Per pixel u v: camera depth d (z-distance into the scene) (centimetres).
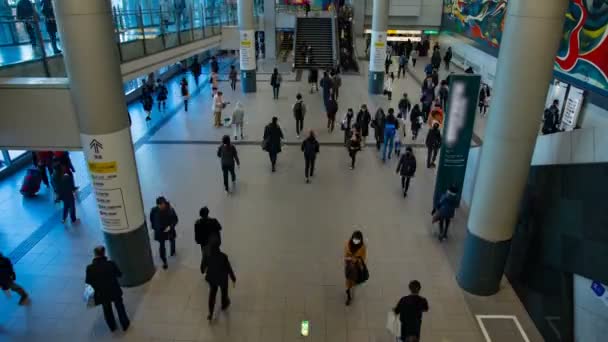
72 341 638
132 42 1241
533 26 568
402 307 564
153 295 730
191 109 1864
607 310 507
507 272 775
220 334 653
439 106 1367
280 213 1003
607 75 961
